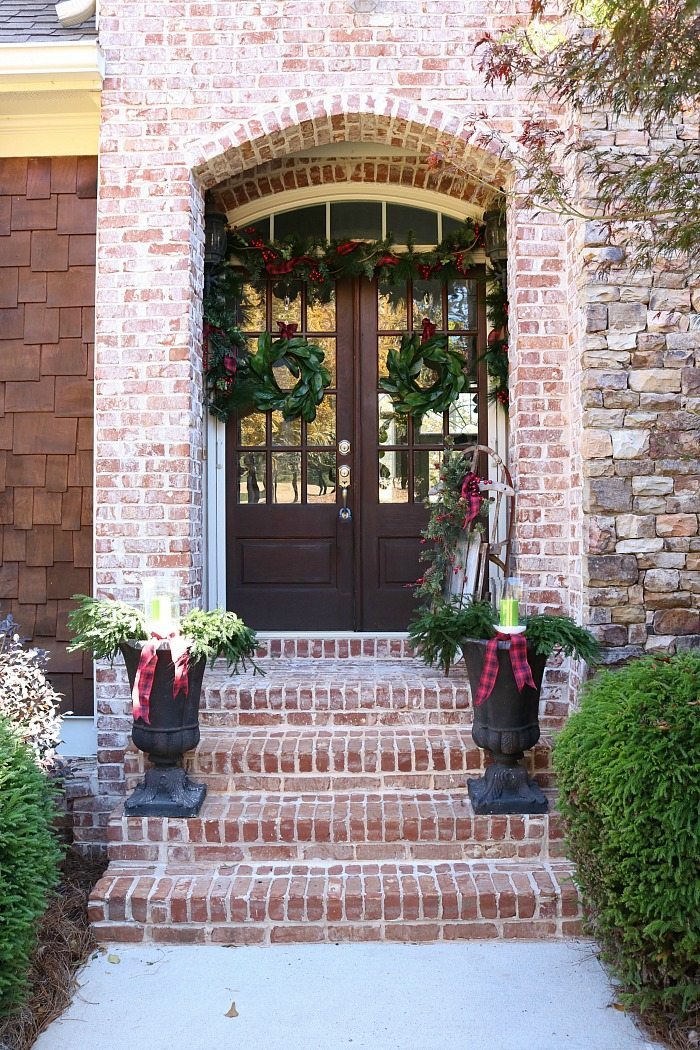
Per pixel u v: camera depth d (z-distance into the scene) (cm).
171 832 334
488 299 477
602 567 368
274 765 363
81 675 416
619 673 296
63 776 358
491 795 340
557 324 400
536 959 295
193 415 402
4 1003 247
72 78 388
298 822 333
